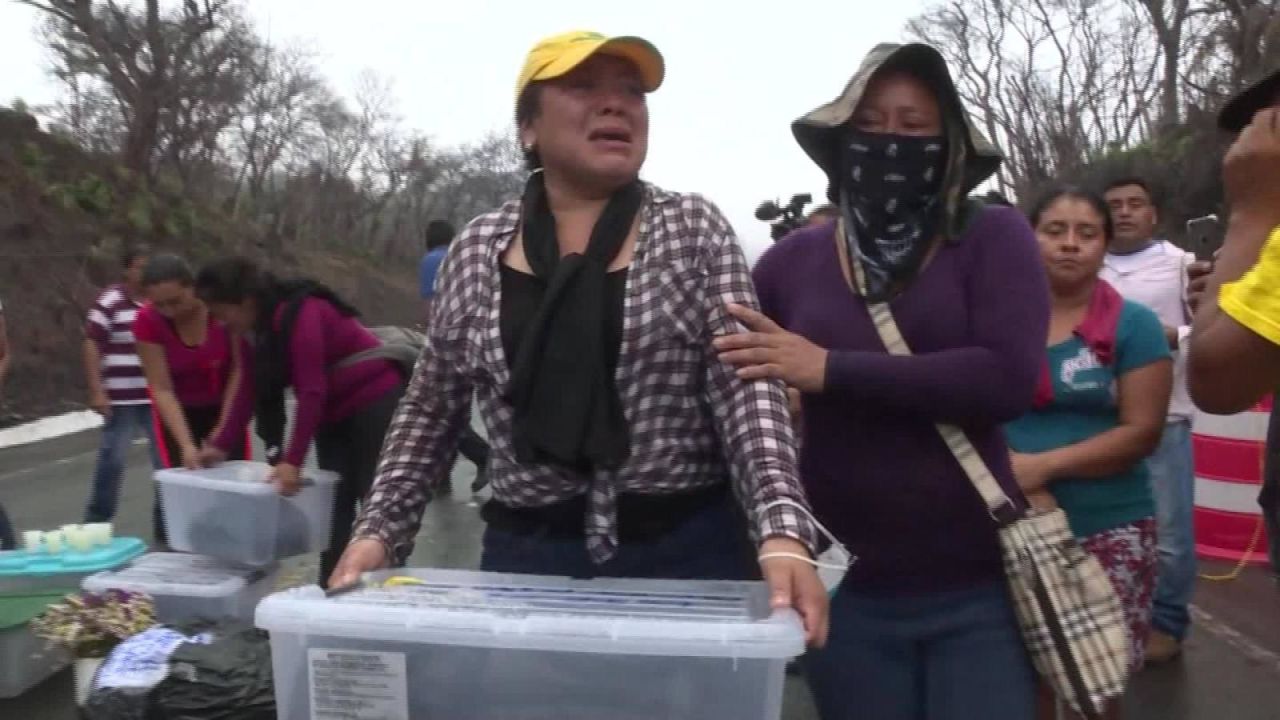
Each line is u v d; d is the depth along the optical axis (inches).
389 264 2348.7
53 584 164.7
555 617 68.1
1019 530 86.5
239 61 1343.5
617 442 77.5
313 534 169.6
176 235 990.4
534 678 67.5
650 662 66.1
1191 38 1089.4
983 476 87.0
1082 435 119.8
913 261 88.2
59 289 780.6
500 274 82.4
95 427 631.2
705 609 72.7
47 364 722.2
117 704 112.7
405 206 2485.2
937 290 87.8
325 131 2123.5
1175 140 848.9
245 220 1478.8
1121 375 118.4
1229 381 64.2
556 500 81.7
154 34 1080.2
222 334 206.8
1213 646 189.6
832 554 81.4
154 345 205.2
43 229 818.8
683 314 78.9
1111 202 182.2
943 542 88.7
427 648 68.4
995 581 89.4
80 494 372.5
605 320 78.0
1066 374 119.4
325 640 69.9
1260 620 204.7
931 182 88.3
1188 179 751.7
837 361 81.4
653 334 78.2
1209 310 65.6
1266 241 64.7
